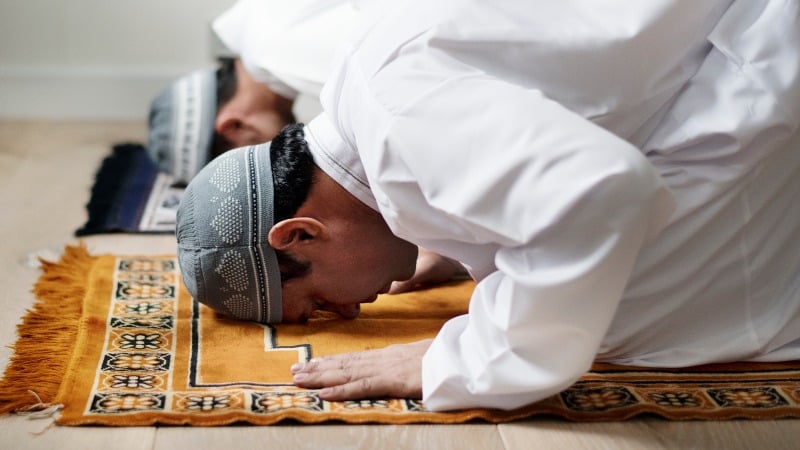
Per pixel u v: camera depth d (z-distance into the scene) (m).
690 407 1.50
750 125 1.49
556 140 1.29
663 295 1.59
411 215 1.43
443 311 1.89
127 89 3.58
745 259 1.60
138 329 1.76
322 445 1.39
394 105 1.39
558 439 1.43
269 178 1.67
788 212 1.62
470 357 1.44
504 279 1.36
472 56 1.42
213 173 1.70
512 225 1.31
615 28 1.44
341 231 1.66
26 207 2.56
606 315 1.32
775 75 1.51
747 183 1.56
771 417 1.49
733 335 1.64
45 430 1.41
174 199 2.68
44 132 3.37
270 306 1.74
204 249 1.68
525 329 1.34
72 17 3.51
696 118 1.52
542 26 1.44
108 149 3.19
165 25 3.56
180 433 1.42
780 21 1.53
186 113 2.67
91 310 1.84
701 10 1.51
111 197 2.65
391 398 1.52
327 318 1.84
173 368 1.61
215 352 1.67
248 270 1.69
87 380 1.55
